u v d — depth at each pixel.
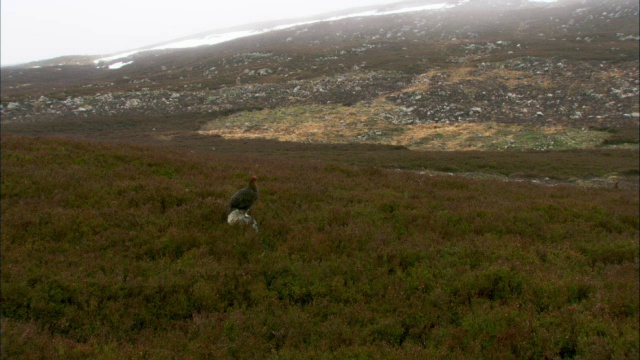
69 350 5.23
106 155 16.55
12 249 8.23
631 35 74.94
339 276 7.78
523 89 52.00
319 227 10.48
